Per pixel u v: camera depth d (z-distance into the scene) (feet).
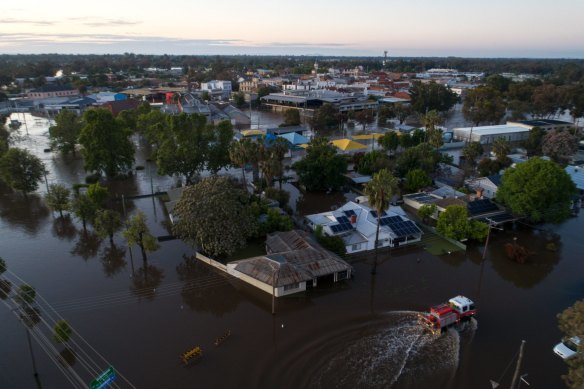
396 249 218.18
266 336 149.07
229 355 138.82
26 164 285.84
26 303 166.09
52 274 191.72
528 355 138.72
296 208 275.39
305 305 168.55
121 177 337.11
